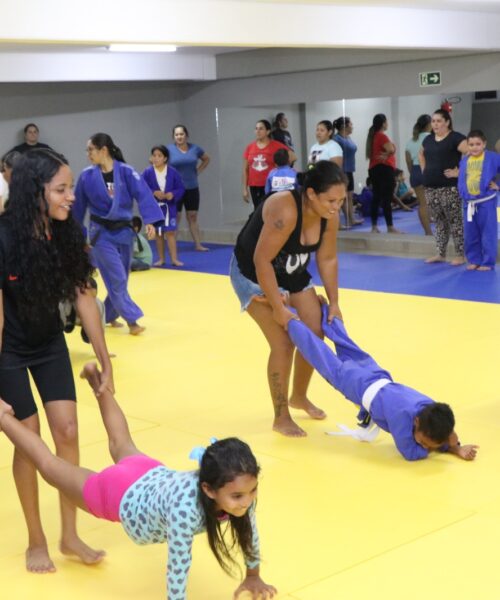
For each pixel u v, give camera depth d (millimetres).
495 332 7574
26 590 3705
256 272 5094
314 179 4949
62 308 3811
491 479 4590
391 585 3586
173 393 6320
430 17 9977
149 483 3344
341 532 4059
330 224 5188
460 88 11648
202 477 3076
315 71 13188
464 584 3576
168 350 7523
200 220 15336
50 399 3844
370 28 9305
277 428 5402
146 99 15203
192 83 15094
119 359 7293
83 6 7043
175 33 7566
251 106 14219
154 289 10305
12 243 3594
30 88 14289
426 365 6680
